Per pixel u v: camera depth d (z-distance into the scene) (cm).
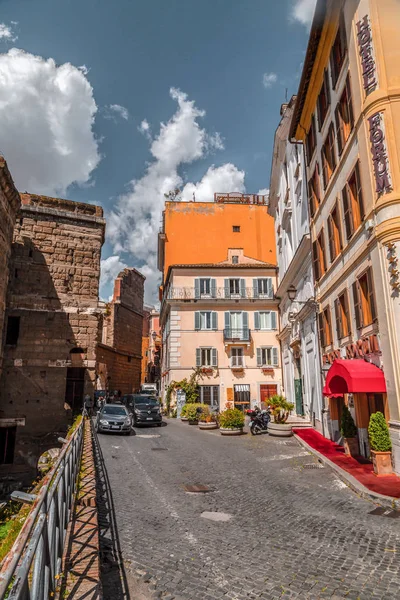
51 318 2969
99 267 3219
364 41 1299
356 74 1349
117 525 735
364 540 662
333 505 871
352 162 1420
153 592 489
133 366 5522
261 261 3797
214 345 3378
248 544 645
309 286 2191
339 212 1583
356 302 1415
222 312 3434
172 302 3403
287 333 2903
